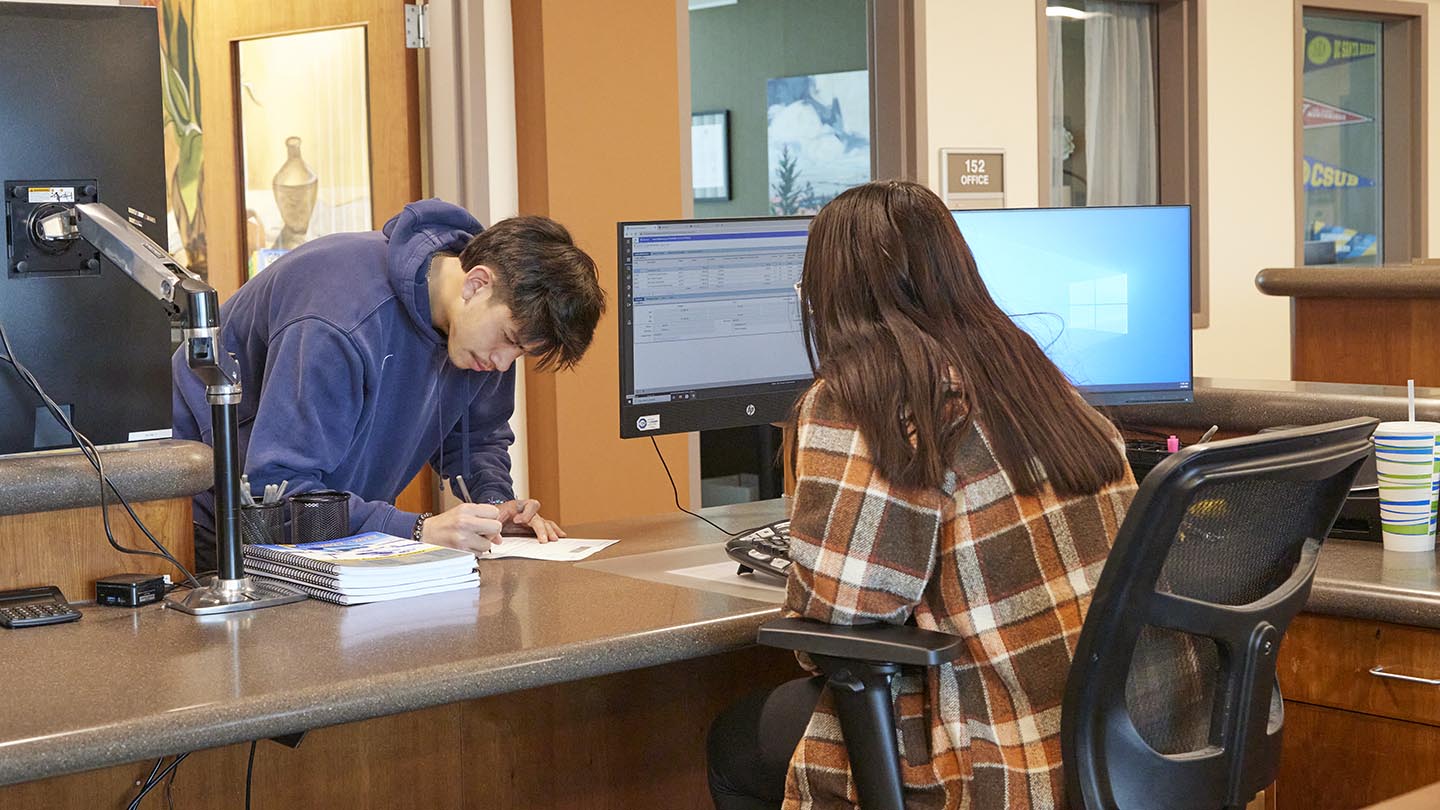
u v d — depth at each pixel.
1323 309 3.38
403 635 1.54
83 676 1.38
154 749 1.23
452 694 1.40
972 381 1.46
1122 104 6.10
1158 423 2.57
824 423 1.48
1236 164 6.30
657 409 2.21
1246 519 1.43
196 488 1.86
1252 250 6.38
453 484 2.41
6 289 1.74
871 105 5.17
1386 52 7.17
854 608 1.45
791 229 2.32
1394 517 2.04
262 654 1.46
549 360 2.11
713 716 2.28
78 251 1.79
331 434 2.09
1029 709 1.42
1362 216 7.19
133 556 1.82
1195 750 1.46
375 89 3.86
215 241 3.93
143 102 1.81
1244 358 6.38
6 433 1.76
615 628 1.56
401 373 2.21
